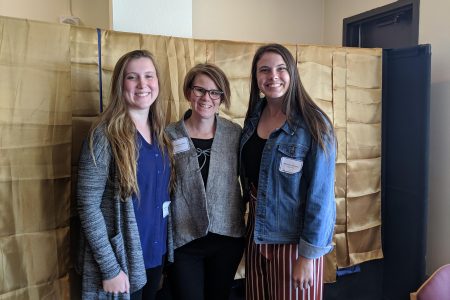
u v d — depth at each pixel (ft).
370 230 7.77
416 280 7.23
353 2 10.32
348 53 7.32
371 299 7.99
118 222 4.11
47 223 4.85
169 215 4.83
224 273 5.06
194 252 4.95
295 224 4.53
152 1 6.37
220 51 6.35
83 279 4.17
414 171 7.18
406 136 7.33
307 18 11.52
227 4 10.61
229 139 4.97
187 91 4.91
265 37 11.12
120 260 4.12
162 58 5.87
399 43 9.36
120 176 4.05
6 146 4.52
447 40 7.27
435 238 7.68
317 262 4.55
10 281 4.60
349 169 7.47
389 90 7.68
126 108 4.28
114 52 5.52
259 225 4.65
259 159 4.77
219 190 4.82
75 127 5.24
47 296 4.88
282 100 4.60
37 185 4.75
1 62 4.45
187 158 4.76
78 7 9.40
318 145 4.24
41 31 4.72
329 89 7.21
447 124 7.34
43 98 4.75
